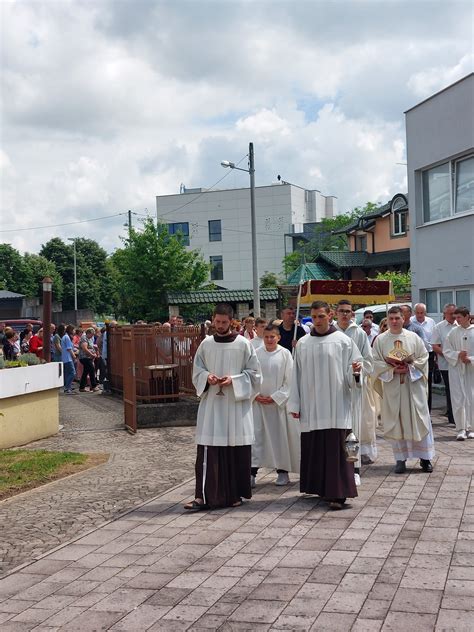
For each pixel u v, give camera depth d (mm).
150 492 8680
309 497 8047
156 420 13703
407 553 5996
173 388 14047
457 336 11453
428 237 19516
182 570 5883
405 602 5008
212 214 79375
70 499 8445
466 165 18156
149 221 45031
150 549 6465
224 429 7742
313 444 7684
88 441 12375
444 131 18438
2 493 8812
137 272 44406
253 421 8352
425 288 19812
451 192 18609
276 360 8680
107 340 20062
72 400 18406
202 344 7914
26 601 5406
